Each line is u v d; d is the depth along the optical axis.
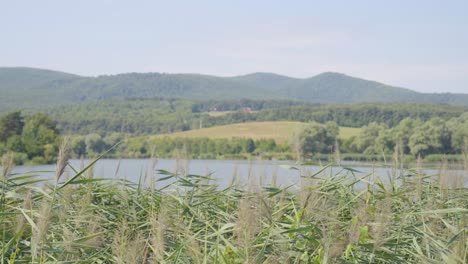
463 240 3.94
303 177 4.90
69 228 4.54
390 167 5.50
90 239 4.12
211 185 5.59
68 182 4.45
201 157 57.25
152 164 5.29
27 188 4.94
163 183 5.76
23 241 4.25
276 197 5.09
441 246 4.16
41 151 37.25
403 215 4.48
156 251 3.65
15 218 4.69
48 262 3.89
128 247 3.75
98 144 51.22
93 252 4.36
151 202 5.13
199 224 4.86
